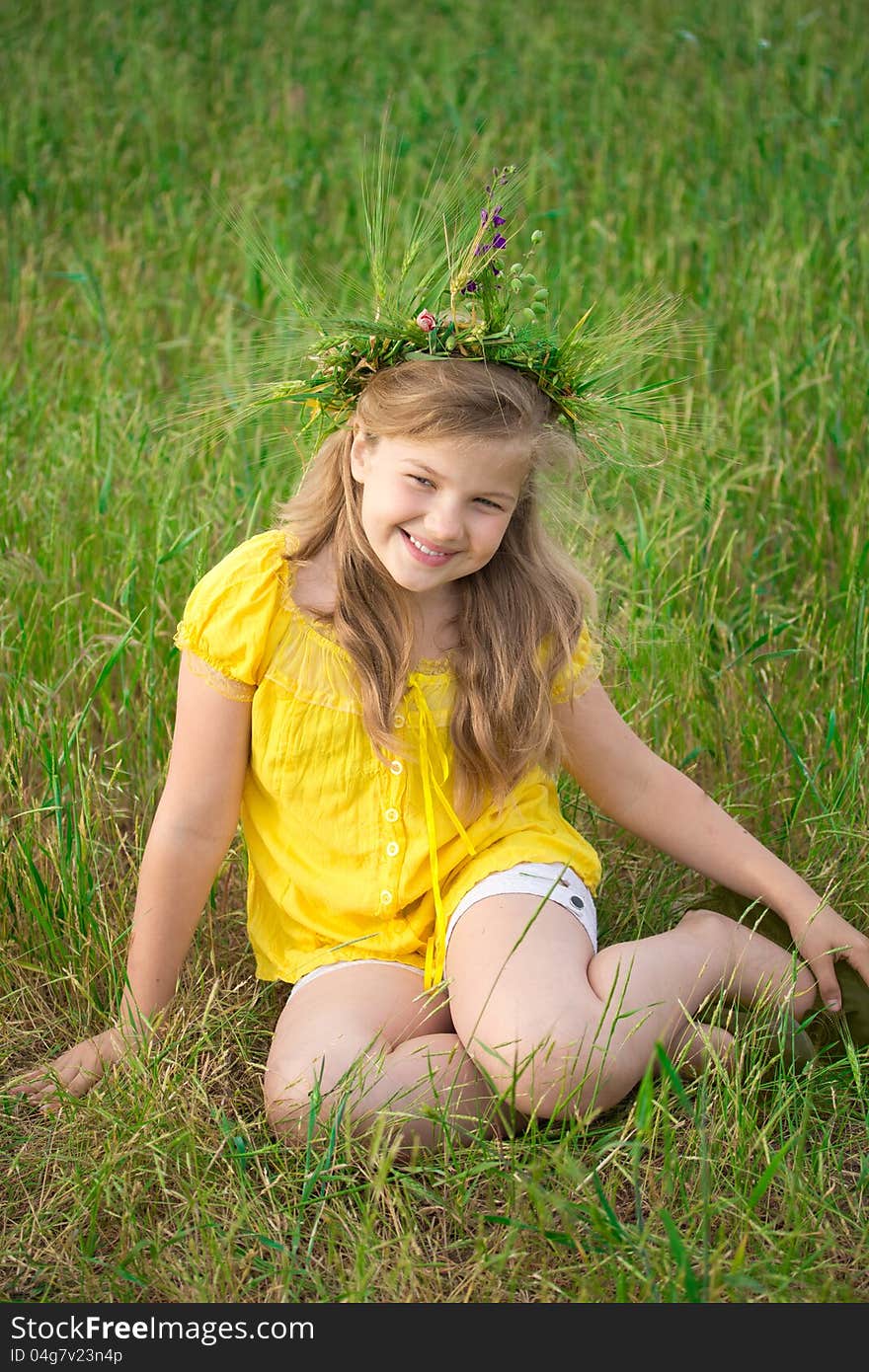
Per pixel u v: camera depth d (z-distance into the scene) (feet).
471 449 6.37
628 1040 6.41
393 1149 6.01
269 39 22.56
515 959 6.59
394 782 7.10
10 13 22.85
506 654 7.11
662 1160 6.52
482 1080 6.56
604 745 7.61
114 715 9.36
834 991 7.33
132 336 14.25
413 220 15.26
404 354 6.68
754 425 12.44
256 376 10.11
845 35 21.79
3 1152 6.59
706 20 22.68
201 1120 6.60
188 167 18.29
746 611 10.73
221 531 10.77
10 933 8.02
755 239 15.34
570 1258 5.90
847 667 9.89
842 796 8.54
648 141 18.67
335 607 7.01
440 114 19.38
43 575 9.77
